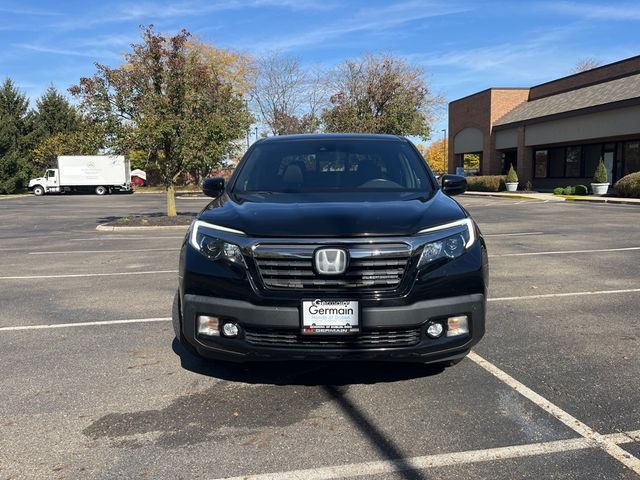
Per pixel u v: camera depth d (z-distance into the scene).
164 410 3.62
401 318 3.42
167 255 10.70
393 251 3.45
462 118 43.22
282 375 4.19
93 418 3.52
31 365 4.46
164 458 3.02
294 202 4.06
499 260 9.30
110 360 4.56
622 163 29.78
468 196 32.66
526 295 6.71
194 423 3.44
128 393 3.89
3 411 3.62
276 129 43.66
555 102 33.94
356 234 3.46
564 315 5.79
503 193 32.69
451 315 3.54
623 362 4.38
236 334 3.58
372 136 5.41
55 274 8.76
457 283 3.56
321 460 2.98
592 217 17.06
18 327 5.60
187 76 16.66
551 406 3.60
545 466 2.89
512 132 36.94
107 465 2.96
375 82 40.66
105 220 20.12
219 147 17.39
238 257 3.56
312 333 3.43
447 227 3.66
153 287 7.54
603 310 5.97
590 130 29.25
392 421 3.43
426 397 3.77
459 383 3.99
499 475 2.81
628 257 9.45
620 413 3.48
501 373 4.18
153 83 16.69
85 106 16.22
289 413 3.56
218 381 4.09
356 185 4.63
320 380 4.09
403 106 40.41
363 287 3.45
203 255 3.71
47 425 3.42
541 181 35.88
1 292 7.39
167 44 17.03
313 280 3.46
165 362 4.50
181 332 4.01
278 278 3.50
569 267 8.58
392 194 4.35
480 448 3.08
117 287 7.58
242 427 3.38
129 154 17.19
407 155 5.09
